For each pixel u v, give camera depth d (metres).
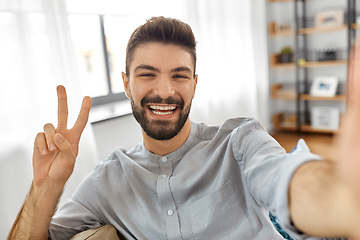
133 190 1.01
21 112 1.89
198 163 0.99
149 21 0.94
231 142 0.95
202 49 3.00
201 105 3.04
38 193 0.88
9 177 1.84
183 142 1.03
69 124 2.07
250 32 3.62
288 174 0.53
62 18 2.06
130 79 0.96
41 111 1.97
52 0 2.00
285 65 3.98
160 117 0.95
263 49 3.85
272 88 4.21
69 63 2.09
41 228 0.90
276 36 4.25
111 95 2.89
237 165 0.94
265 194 0.65
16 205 1.86
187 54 0.93
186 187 0.96
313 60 4.02
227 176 0.93
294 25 4.00
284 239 0.96
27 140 1.91
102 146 2.36
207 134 1.07
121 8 2.53
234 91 3.50
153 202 1.00
